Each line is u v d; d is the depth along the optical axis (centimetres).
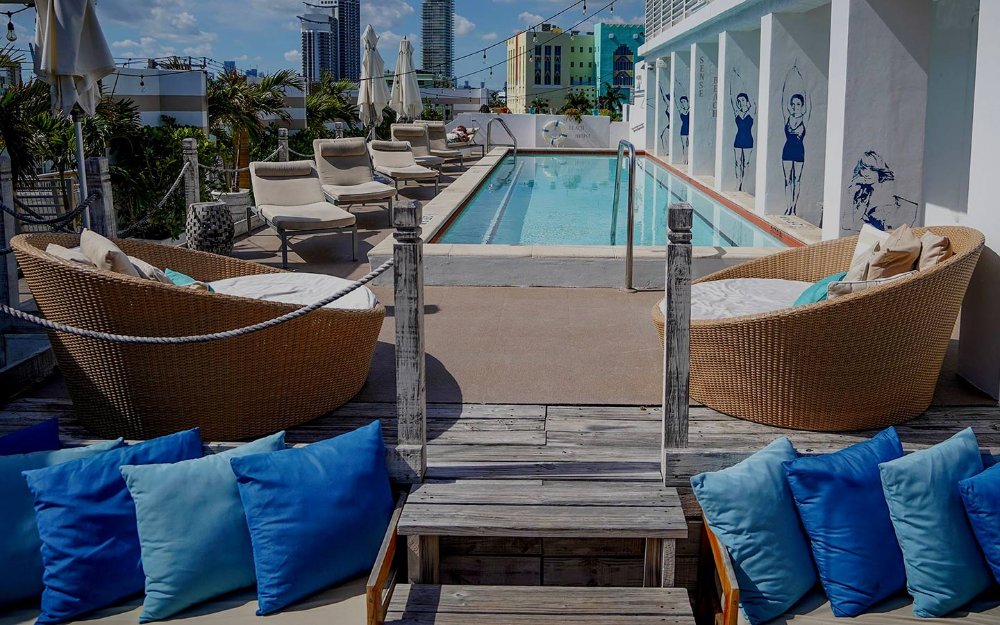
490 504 315
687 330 322
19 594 298
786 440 325
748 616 293
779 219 938
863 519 295
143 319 342
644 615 296
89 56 611
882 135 664
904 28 650
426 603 303
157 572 290
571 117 2453
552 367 459
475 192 1303
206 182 1136
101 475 304
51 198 871
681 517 307
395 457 330
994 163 390
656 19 1933
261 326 324
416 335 324
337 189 965
